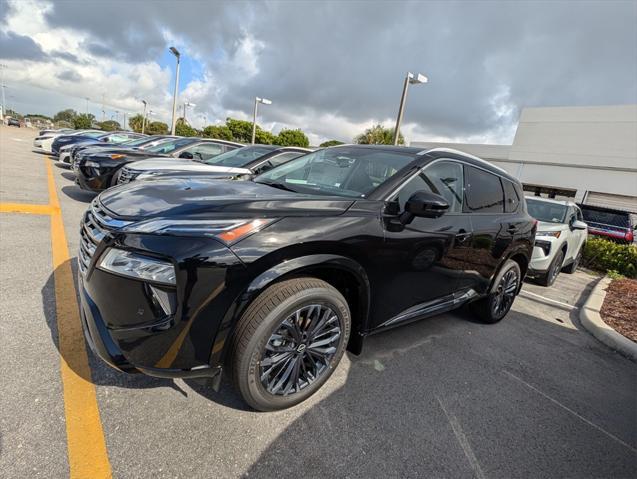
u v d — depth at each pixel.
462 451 2.00
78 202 6.73
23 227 4.71
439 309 3.04
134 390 2.10
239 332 1.86
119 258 1.78
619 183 21.00
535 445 2.14
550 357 3.33
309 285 2.03
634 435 2.38
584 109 22.22
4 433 1.68
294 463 1.77
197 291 1.73
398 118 15.30
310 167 3.26
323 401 2.25
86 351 2.36
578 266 8.83
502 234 3.51
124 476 1.58
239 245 1.82
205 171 5.89
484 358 3.11
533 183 24.38
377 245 2.31
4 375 2.04
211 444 1.81
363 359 2.81
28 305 2.80
